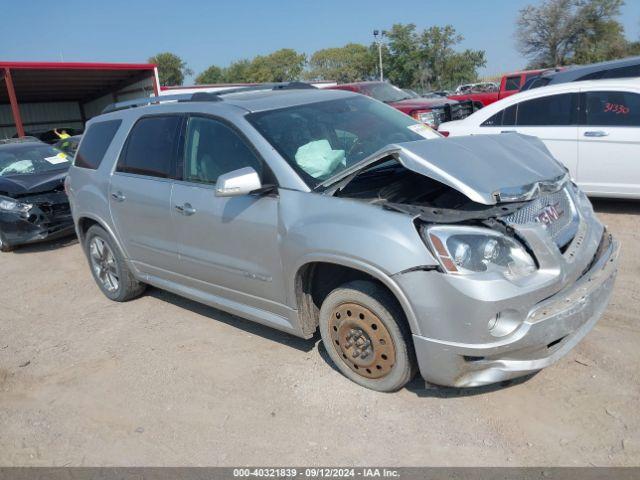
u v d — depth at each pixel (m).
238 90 4.99
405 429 3.14
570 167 6.92
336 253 3.21
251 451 3.11
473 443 2.98
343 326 3.46
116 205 4.93
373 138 4.13
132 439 3.33
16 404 3.86
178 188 4.30
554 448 2.88
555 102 7.01
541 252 2.96
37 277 6.81
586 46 41.69
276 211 3.57
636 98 6.44
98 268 5.64
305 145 3.80
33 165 8.93
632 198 6.64
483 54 53.84
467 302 2.83
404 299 3.00
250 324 4.72
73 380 4.11
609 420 3.04
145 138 4.72
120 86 28.14
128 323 5.02
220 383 3.83
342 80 71.25
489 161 3.34
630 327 3.99
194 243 4.24
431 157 3.23
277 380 3.78
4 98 27.88
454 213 3.04
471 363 2.96
